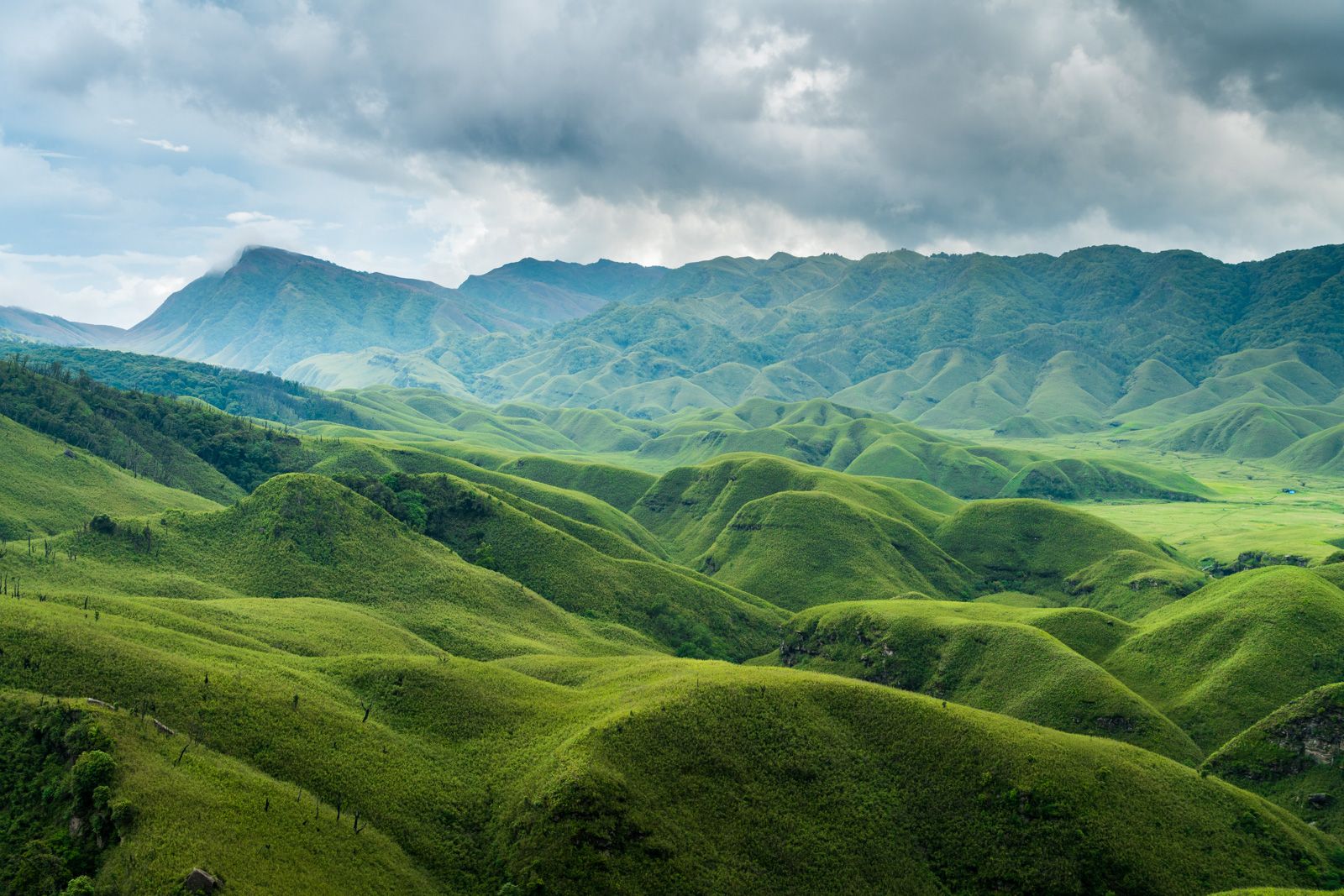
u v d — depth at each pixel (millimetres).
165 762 99625
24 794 95188
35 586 163000
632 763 119500
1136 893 117438
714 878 109625
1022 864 120625
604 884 105250
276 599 185500
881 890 115812
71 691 108562
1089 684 185375
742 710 134750
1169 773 137375
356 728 123938
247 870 89562
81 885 85125
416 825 111562
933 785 131000
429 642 189500
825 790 126688
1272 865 124312
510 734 132750
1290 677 188875
